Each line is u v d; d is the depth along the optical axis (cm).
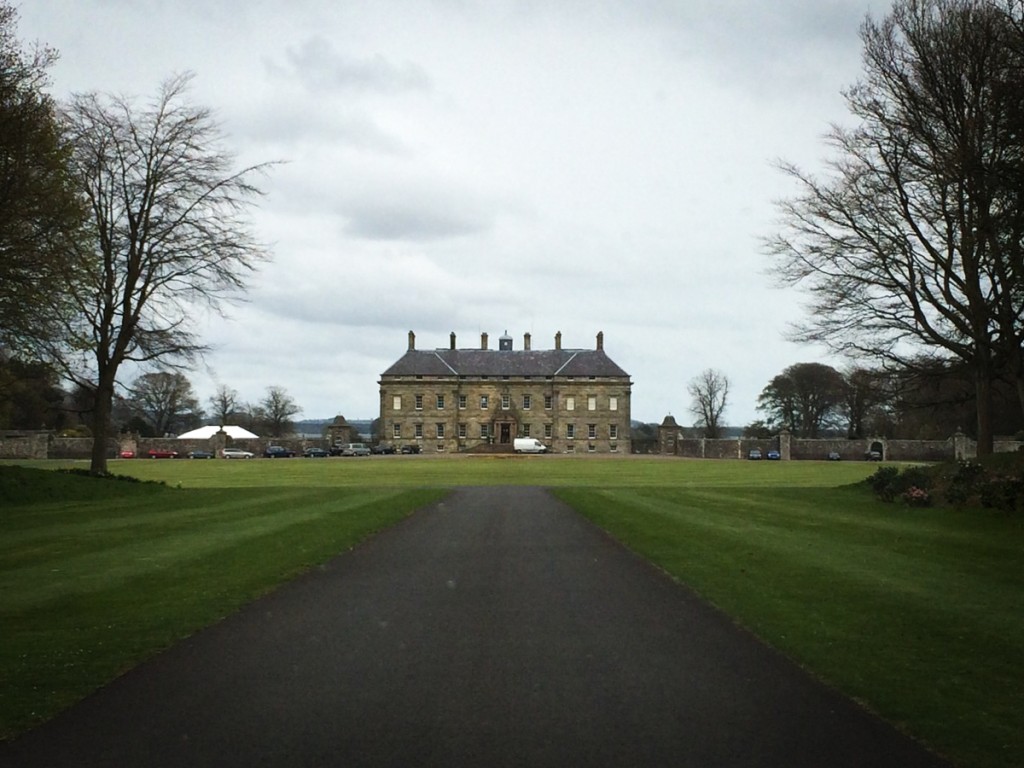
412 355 13875
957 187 2777
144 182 3512
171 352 3650
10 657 913
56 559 1585
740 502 2855
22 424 10569
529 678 840
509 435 13525
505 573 1448
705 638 997
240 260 3881
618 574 1436
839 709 747
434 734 688
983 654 916
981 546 1767
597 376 13550
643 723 713
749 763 630
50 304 2680
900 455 9225
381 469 6181
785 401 12519
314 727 704
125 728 704
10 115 2295
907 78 2980
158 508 2648
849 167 3888
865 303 3325
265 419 16688
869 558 1582
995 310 2969
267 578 1373
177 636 1008
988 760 634
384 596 1249
